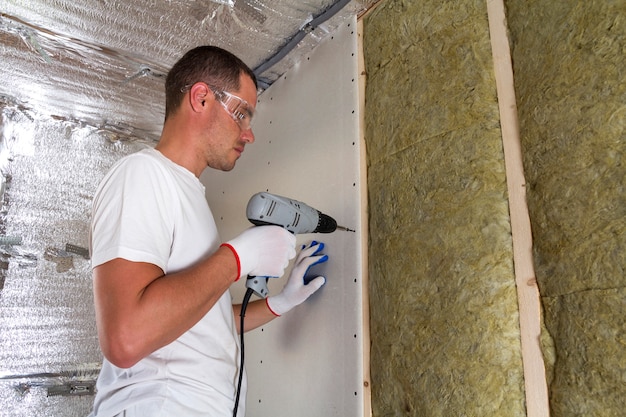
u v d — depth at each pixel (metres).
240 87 1.25
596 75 0.90
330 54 1.67
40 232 2.41
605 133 0.88
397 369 1.19
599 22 0.91
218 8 1.60
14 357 2.26
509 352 0.98
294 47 1.77
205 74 1.21
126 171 1.07
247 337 1.80
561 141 0.95
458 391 1.03
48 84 2.16
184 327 0.96
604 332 0.83
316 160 1.63
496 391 0.97
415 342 1.15
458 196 1.13
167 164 1.14
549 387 0.91
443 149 1.19
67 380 2.34
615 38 0.88
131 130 2.63
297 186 1.70
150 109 2.39
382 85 1.42
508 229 1.03
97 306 0.93
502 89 1.10
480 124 1.12
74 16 1.66
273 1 1.57
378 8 1.50
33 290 2.35
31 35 1.77
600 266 0.85
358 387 1.31
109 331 0.89
